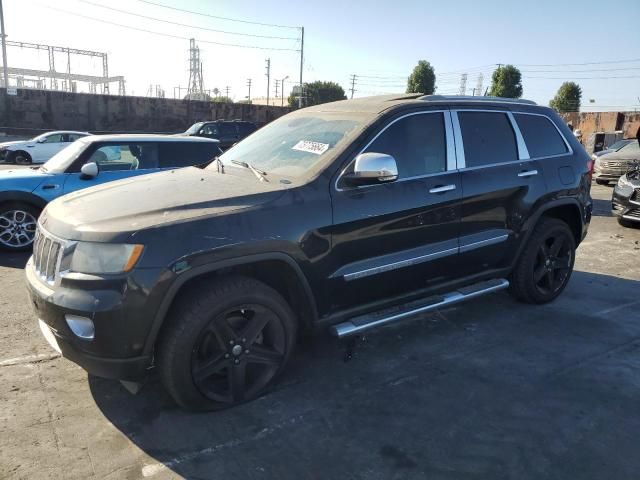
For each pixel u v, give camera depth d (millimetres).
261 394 3402
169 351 2924
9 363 3773
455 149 4125
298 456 2822
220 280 3080
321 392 3471
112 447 2861
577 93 63406
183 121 36719
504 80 59438
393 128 3779
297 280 3285
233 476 2660
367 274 3553
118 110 34406
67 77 82250
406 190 3719
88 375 3633
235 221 3021
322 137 3789
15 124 31703
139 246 2785
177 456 2801
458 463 2785
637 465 2791
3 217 6652
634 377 3730
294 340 3428
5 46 37406
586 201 5176
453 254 4039
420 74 66625
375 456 2832
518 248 4621
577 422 3170
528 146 4715
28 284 3148
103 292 2762
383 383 3600
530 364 3906
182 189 3383
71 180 6891
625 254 7375
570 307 5098
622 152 16062
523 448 2914
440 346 4191
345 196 3434
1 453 2777
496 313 4902
